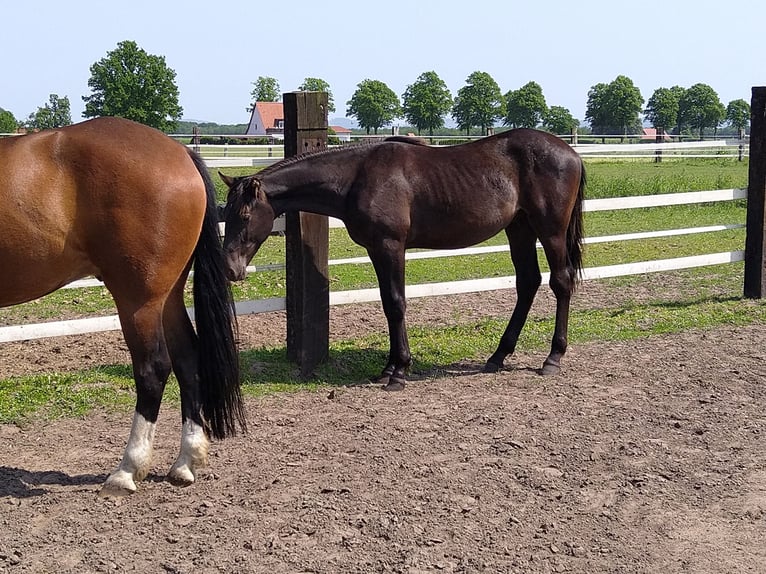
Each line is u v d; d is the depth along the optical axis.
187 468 4.27
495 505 4.02
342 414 5.44
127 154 3.94
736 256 9.00
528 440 4.92
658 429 5.12
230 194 5.86
